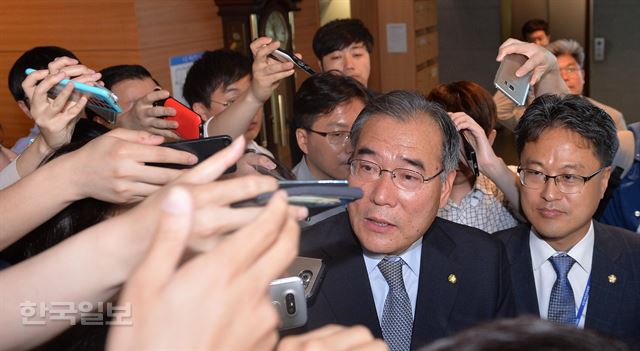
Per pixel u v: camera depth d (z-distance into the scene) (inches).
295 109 101.0
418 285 70.1
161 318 21.4
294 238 23.7
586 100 74.7
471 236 73.6
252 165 63.4
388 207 64.4
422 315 69.0
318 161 99.7
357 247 70.4
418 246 72.0
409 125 65.3
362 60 145.7
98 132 73.0
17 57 147.5
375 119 66.9
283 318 52.5
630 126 106.4
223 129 86.0
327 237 71.5
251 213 24.9
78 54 140.6
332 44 143.9
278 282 52.5
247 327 22.1
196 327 21.4
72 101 67.7
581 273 74.9
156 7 138.3
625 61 279.0
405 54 239.9
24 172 67.9
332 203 29.8
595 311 73.1
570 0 287.3
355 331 27.1
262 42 85.7
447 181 72.5
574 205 71.7
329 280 68.7
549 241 76.2
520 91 87.7
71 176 36.6
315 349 26.0
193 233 24.2
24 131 154.2
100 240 28.3
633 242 76.2
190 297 21.5
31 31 144.4
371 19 240.1
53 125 64.4
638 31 274.4
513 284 76.4
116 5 134.7
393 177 64.7
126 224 27.9
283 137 161.5
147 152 36.1
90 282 28.5
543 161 72.2
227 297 21.7
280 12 159.6
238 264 22.1
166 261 21.7
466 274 70.9
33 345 29.9
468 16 323.0
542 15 298.0
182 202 21.5
